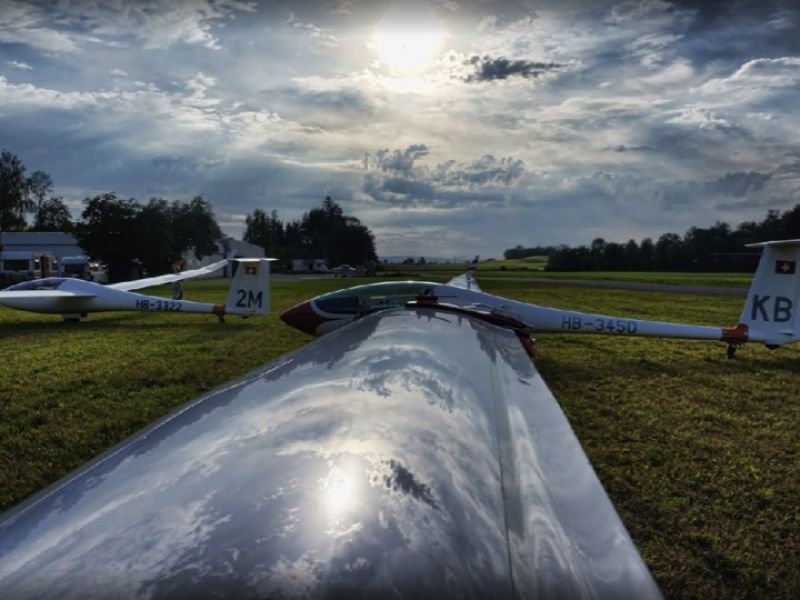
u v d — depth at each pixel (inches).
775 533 137.4
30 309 637.3
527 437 61.8
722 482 166.7
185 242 3228.3
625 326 385.4
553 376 323.9
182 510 35.8
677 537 135.8
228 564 29.6
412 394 64.6
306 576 28.5
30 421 233.3
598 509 48.9
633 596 35.6
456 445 51.0
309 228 5708.7
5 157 3553.2
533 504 45.2
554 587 33.9
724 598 113.5
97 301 650.8
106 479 43.6
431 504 38.2
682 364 363.3
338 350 91.3
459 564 32.2
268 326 591.2
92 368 346.6
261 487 38.2
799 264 377.4
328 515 34.8
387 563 30.4
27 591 28.5
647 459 186.1
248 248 3698.3
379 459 43.8
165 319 673.6
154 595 27.2
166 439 51.1
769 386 297.1
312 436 48.2
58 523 36.7
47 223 3779.5
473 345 107.5
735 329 384.8
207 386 296.2
